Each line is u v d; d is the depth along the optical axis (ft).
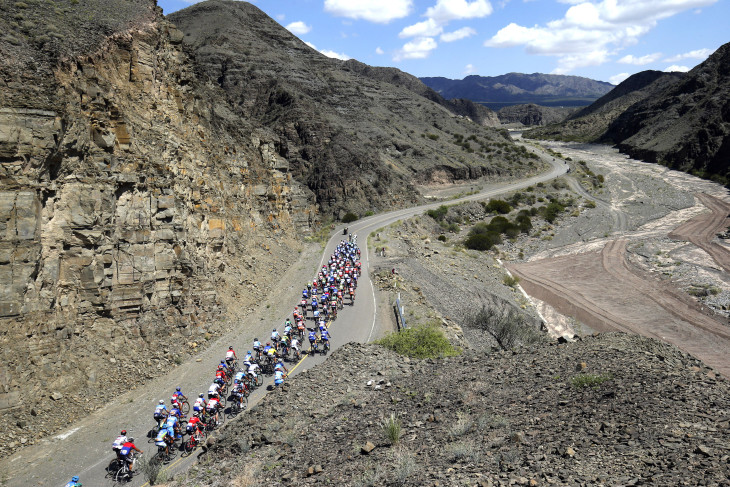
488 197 353.31
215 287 110.22
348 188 320.50
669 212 328.90
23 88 70.38
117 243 84.02
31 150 69.10
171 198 95.04
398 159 389.80
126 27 98.73
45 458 60.39
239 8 553.23
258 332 104.99
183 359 88.33
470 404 47.16
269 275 143.33
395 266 165.17
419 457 37.14
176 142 108.17
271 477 41.78
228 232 132.16
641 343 58.23
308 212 229.86
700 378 43.34
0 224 66.28
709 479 25.82
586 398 41.60
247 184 162.20
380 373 67.51
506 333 102.78
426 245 229.66
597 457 30.86
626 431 33.63
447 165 403.13
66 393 69.87
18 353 66.69
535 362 55.88
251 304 120.47
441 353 78.54
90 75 83.20
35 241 69.31
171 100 113.09
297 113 372.58
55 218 74.64
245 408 71.56
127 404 73.26
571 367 50.88
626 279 216.54
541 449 33.63
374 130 406.41
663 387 40.70
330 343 102.53
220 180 134.92
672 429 32.83
